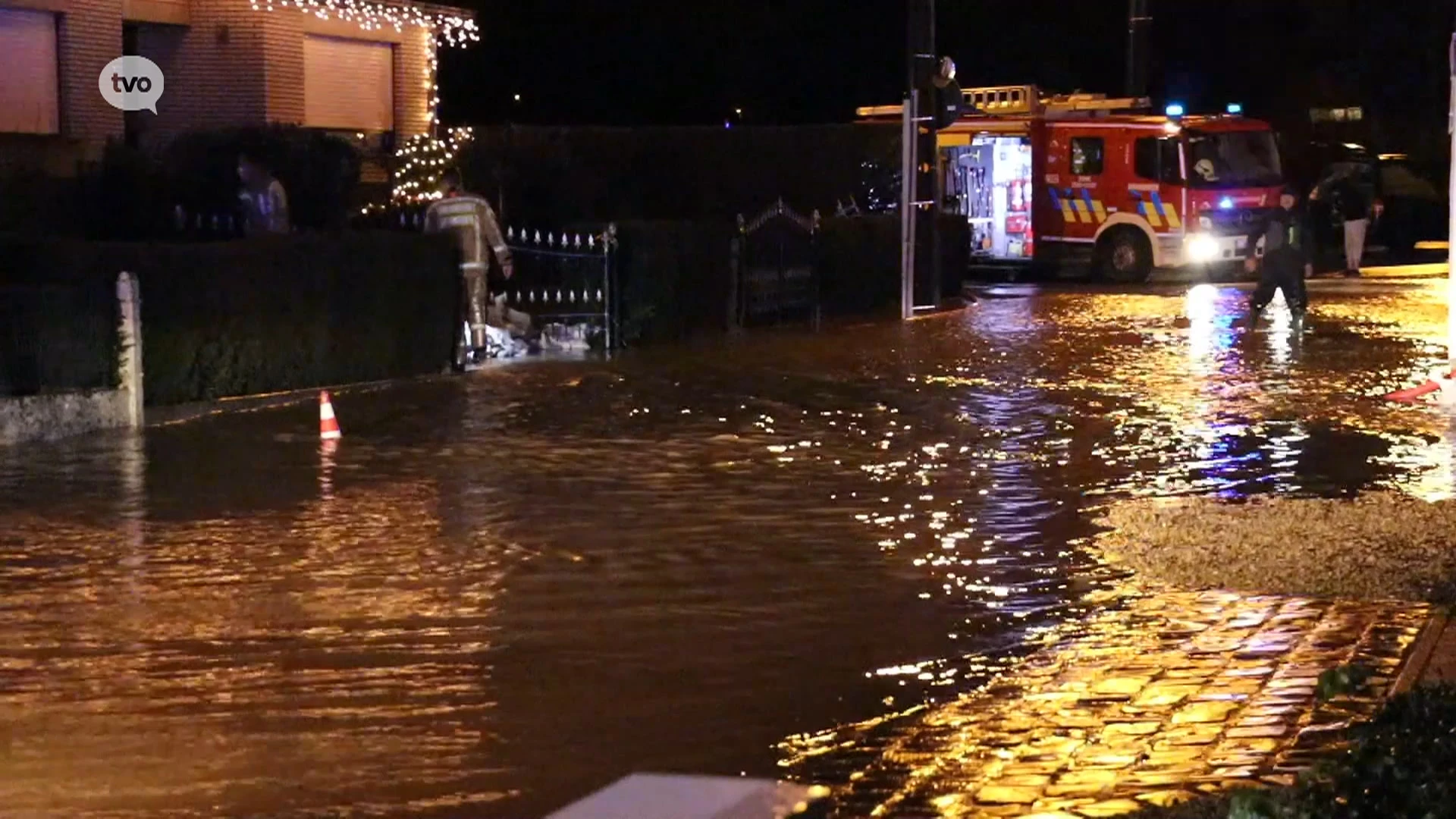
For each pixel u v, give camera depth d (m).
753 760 6.22
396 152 25.06
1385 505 10.23
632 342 19.64
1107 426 13.84
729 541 9.73
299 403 15.19
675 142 32.03
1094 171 30.53
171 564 9.14
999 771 5.98
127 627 7.93
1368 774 4.97
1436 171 42.38
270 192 18.89
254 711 6.77
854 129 31.67
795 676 7.24
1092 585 8.63
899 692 7.01
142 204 20.73
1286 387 16.11
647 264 19.73
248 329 15.01
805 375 17.28
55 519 10.27
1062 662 7.33
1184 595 8.28
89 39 21.39
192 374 14.56
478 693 7.00
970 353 19.14
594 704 6.86
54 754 6.30
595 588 8.66
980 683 7.11
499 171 27.34
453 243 17.36
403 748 6.38
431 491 11.21
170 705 6.84
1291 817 4.74
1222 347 19.59
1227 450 12.64
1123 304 25.61
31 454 12.55
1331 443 12.93
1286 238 21.12
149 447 12.90
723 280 21.28
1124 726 6.38
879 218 24.39
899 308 24.62
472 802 5.85
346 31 24.48
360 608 8.27
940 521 10.24
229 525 10.14
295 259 15.43
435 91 26.67
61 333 13.48
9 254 14.30
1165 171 29.73
